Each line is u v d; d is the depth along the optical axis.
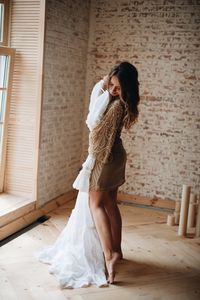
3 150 4.00
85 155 5.16
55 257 3.06
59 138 4.43
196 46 4.42
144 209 4.70
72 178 4.96
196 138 4.57
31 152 3.97
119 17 4.70
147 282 2.88
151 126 4.72
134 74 2.72
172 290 2.78
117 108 2.69
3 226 3.49
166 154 4.71
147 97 4.69
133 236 3.81
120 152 2.88
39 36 3.77
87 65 4.97
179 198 4.74
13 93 3.94
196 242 3.75
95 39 4.87
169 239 3.79
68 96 4.54
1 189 4.12
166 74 4.57
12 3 3.82
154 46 4.58
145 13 4.56
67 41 4.32
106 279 2.86
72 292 2.66
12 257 3.14
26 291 2.63
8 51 3.72
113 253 2.88
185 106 4.55
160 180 4.79
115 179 2.89
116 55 4.79
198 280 2.96
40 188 4.11
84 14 4.69
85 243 2.93
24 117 3.94
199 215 3.86
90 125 2.82
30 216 3.91
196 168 4.63
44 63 3.84
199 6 4.34
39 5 3.73
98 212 2.84
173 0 4.43
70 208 4.49
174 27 4.47
